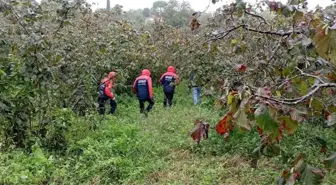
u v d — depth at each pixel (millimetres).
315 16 3336
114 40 11070
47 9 7902
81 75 8641
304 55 3600
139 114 10273
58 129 6973
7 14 6547
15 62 6477
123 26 11898
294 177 2418
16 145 6816
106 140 7180
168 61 13930
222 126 2584
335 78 2955
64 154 6801
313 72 3266
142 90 10609
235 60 6863
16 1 6582
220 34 4383
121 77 12023
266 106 2188
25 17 6727
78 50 9219
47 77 6680
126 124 8625
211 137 7336
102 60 10297
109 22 12227
